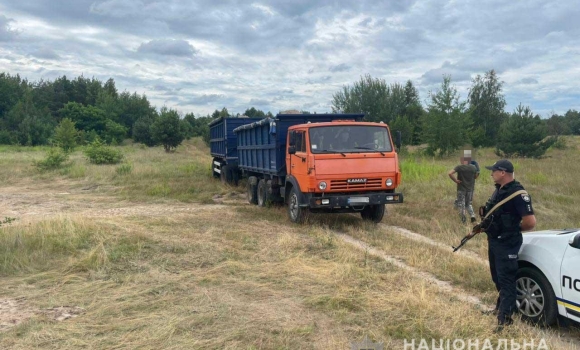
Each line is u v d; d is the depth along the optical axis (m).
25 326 4.75
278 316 5.00
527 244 5.03
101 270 6.68
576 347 4.34
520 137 29.27
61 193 16.58
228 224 10.26
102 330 4.66
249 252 7.75
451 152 32.28
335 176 9.73
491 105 42.75
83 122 79.81
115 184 18.42
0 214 12.04
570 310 4.50
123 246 7.89
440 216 11.09
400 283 6.13
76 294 5.75
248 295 5.70
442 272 6.72
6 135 61.03
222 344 4.36
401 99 39.78
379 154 10.05
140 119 60.56
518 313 5.07
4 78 87.88
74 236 8.23
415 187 15.41
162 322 4.82
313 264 7.08
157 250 7.79
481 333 4.59
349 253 7.61
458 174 10.38
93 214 11.86
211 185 17.78
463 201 10.33
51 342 4.41
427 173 17.78
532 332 4.66
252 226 10.07
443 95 31.86
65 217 9.62
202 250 7.81
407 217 11.13
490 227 4.87
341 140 10.03
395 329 4.68
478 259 7.51
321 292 5.78
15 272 6.65
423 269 6.98
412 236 9.40
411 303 5.22
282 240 8.42
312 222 10.58
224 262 7.07
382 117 37.84
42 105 91.31
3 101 85.94
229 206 13.41
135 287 5.98
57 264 7.02
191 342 4.38
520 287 5.08
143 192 16.19
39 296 5.71
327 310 5.18
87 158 28.34
